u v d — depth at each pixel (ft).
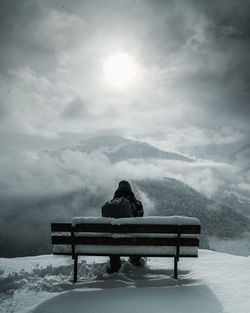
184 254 16.06
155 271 17.87
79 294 14.19
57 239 16.55
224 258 20.86
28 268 18.94
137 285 15.31
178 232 15.81
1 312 12.74
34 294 14.64
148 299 13.37
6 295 14.65
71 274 17.33
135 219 16.07
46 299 13.80
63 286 15.42
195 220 15.76
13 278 16.44
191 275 16.88
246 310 12.04
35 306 13.07
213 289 14.46
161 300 13.24
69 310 12.48
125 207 17.30
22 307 13.19
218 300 13.12
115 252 16.16
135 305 12.75
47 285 15.33
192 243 15.93
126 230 16.11
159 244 16.02
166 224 15.87
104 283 15.46
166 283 15.46
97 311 12.28
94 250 16.29
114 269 17.43
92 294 14.15
